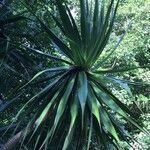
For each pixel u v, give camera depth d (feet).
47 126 15.08
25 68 17.34
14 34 18.33
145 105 38.60
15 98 15.74
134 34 39.50
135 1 41.34
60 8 14.67
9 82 18.72
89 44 14.53
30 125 14.39
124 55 37.45
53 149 14.75
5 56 17.25
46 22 22.18
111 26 14.23
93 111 13.87
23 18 17.79
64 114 14.44
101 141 14.98
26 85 14.51
